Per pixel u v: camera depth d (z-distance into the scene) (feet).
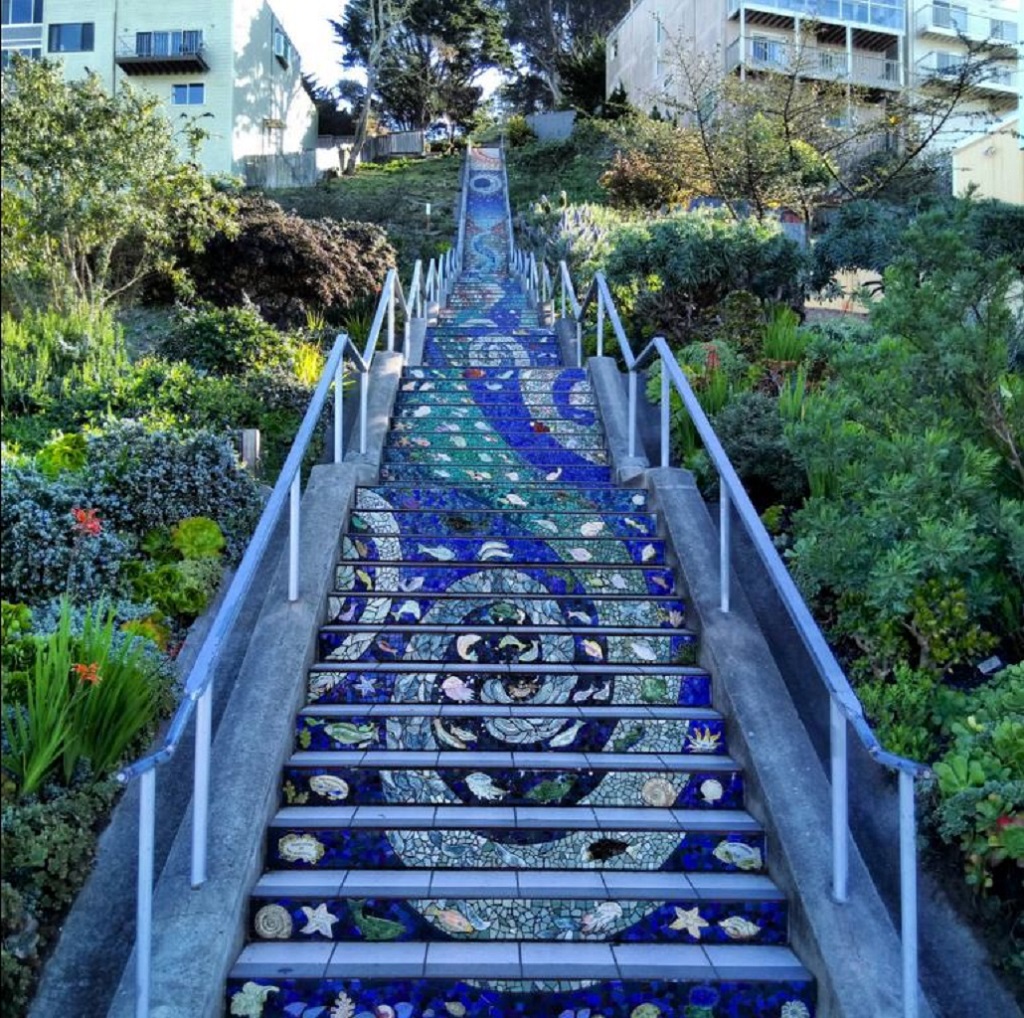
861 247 31.09
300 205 74.64
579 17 165.17
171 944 9.04
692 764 11.90
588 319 32.68
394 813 11.23
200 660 9.69
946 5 94.02
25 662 11.52
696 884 10.46
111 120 30.27
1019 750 10.32
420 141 131.13
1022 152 40.29
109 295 31.48
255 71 100.27
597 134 102.27
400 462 20.88
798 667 13.85
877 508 13.01
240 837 10.25
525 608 14.97
